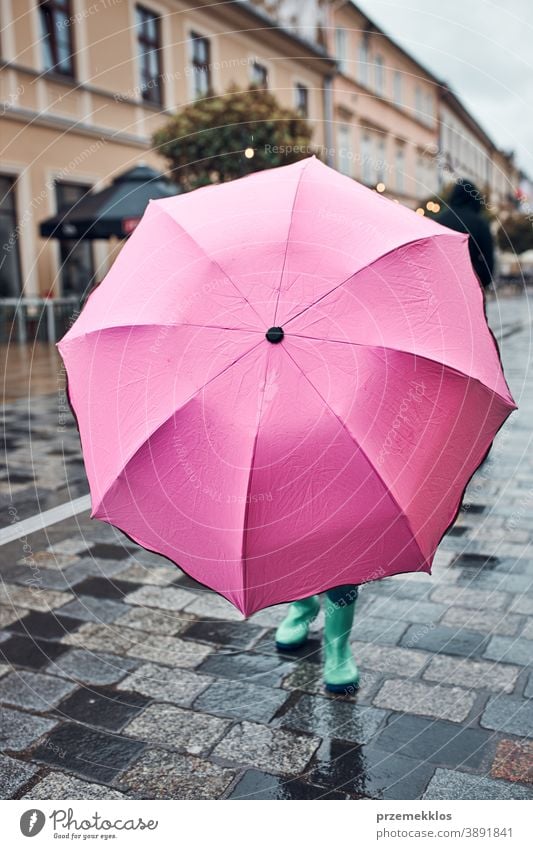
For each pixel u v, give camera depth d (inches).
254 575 75.2
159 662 113.7
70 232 474.9
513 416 276.5
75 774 88.4
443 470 79.2
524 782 85.6
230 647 118.0
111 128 601.3
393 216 81.9
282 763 89.6
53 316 542.0
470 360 79.0
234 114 438.6
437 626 122.8
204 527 75.5
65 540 165.2
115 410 78.3
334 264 76.0
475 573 143.2
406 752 91.0
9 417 294.5
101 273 633.6
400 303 76.4
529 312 779.4
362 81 955.3
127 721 98.5
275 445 73.0
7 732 96.5
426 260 78.7
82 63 568.4
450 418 78.4
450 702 101.2
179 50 651.5
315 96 853.8
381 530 76.1
